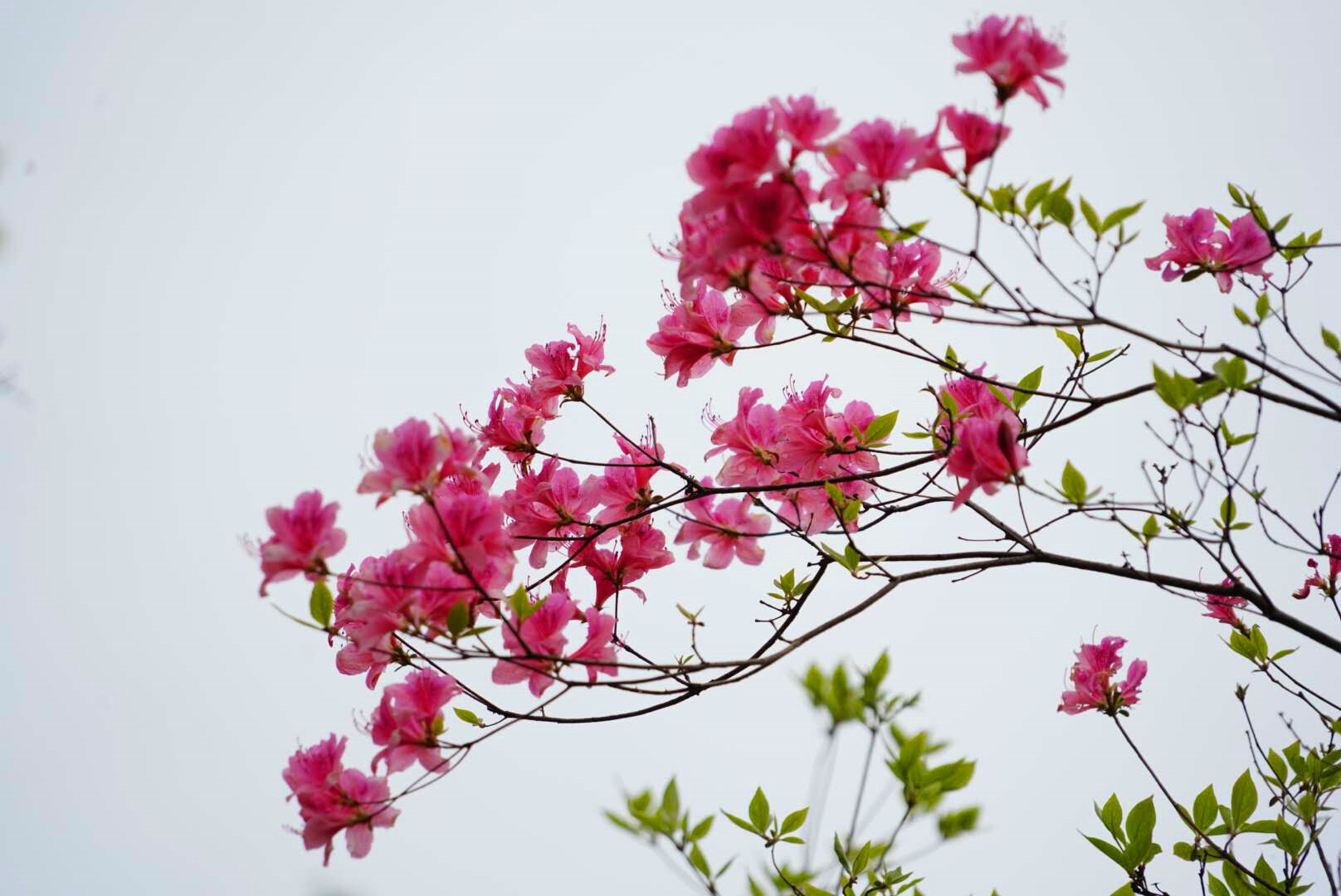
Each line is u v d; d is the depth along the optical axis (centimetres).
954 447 246
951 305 251
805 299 247
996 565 244
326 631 243
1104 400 245
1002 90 236
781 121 236
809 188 239
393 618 241
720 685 241
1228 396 238
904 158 237
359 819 242
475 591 241
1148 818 249
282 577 238
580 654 246
